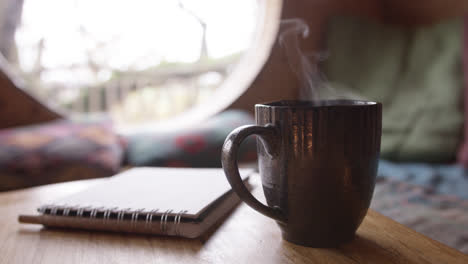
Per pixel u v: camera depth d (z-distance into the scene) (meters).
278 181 0.38
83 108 4.93
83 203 0.47
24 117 1.49
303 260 0.37
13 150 1.15
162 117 5.21
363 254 0.38
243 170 0.63
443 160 1.43
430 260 0.37
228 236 0.44
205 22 5.09
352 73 1.71
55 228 0.48
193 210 0.43
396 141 1.51
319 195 0.36
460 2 1.71
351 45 1.74
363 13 1.94
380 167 1.43
